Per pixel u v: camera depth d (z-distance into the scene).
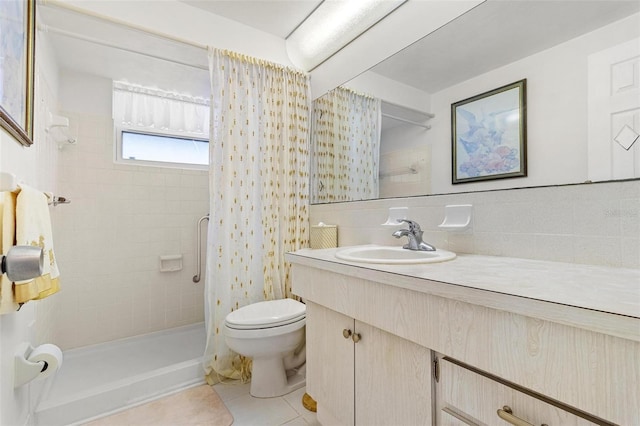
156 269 2.45
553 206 1.02
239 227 1.88
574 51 1.00
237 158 1.87
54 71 1.94
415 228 1.32
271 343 1.52
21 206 0.81
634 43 0.88
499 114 1.18
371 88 1.74
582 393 0.53
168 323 2.48
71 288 2.13
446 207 1.31
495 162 1.19
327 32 1.86
